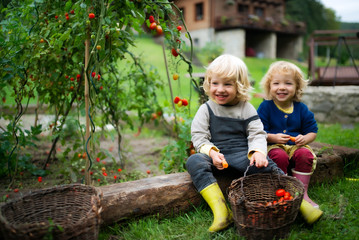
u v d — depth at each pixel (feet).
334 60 64.03
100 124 9.93
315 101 16.63
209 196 6.21
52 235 4.39
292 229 5.78
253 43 70.44
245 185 6.13
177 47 7.72
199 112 7.18
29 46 7.64
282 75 7.39
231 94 6.82
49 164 10.26
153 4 7.30
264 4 69.87
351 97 15.74
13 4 8.54
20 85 8.50
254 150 6.38
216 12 62.49
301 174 7.00
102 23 6.39
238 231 5.61
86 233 4.71
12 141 8.52
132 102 11.91
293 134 7.59
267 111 7.77
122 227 6.19
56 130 8.98
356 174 8.55
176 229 6.15
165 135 15.49
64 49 8.06
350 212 6.27
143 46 48.70
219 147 6.93
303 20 95.09
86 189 5.69
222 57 6.94
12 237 4.36
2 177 8.87
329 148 8.84
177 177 7.02
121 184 6.54
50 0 7.94
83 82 8.55
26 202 5.39
